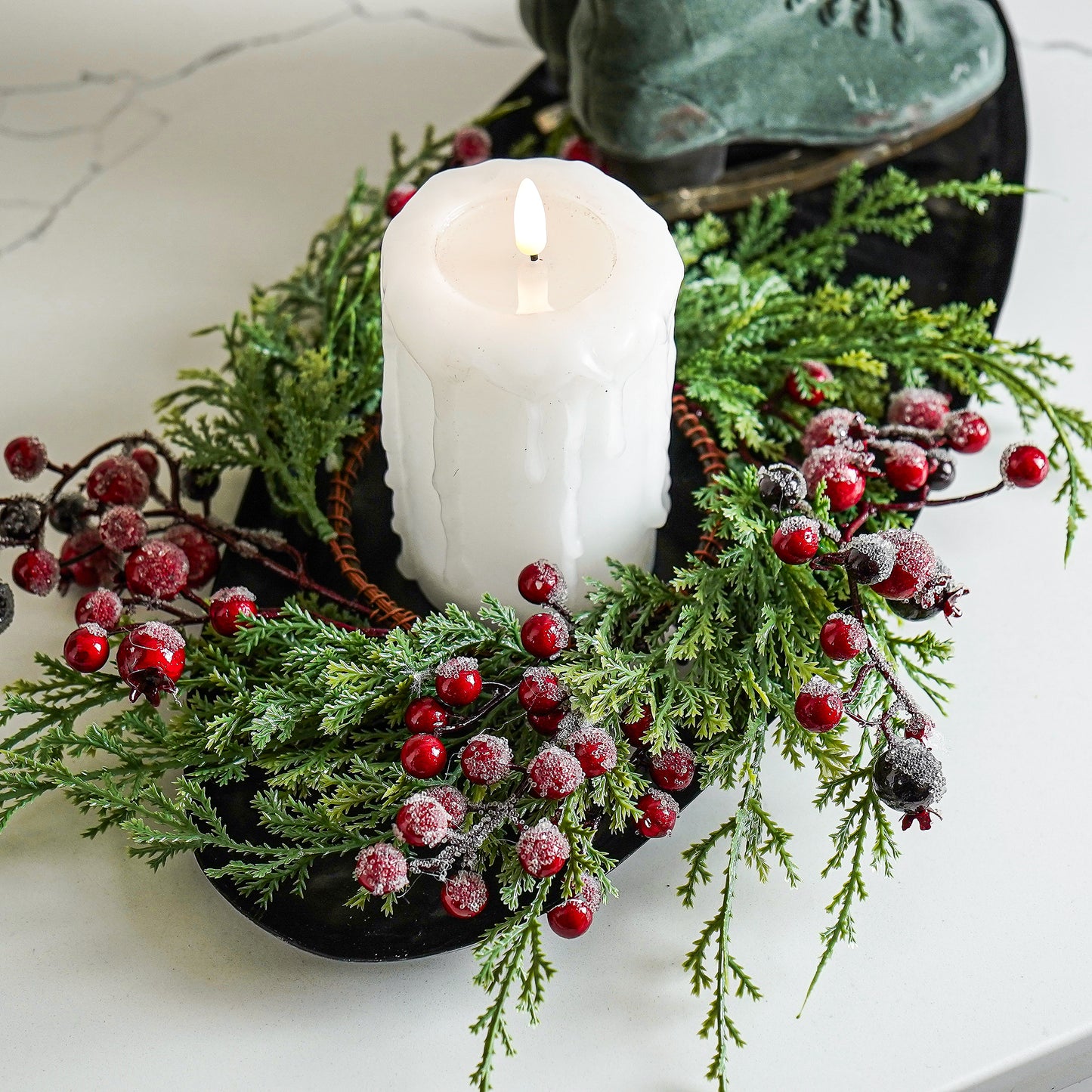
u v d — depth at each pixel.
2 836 0.68
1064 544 0.75
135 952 0.65
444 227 0.67
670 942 0.65
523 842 0.61
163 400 0.74
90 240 0.86
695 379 0.73
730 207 0.85
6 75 0.93
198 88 0.93
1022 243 0.85
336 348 0.76
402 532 0.71
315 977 0.65
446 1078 0.63
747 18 0.80
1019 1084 0.64
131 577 0.67
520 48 0.96
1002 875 0.67
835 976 0.65
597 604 0.67
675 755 0.64
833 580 0.68
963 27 0.85
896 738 0.63
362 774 0.65
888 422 0.74
